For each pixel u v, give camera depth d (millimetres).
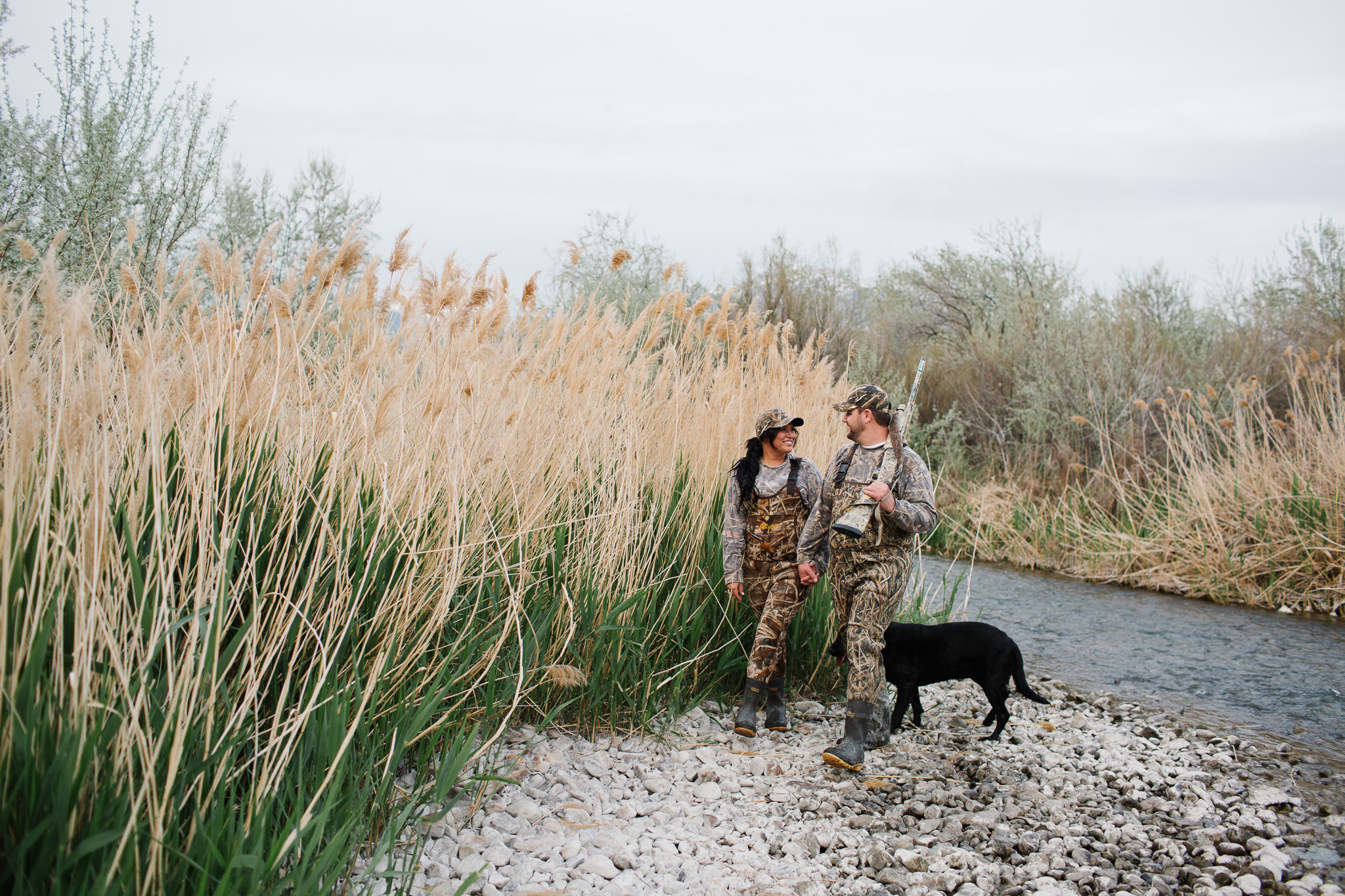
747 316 6148
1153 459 11305
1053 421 12891
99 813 1902
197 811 2082
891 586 4094
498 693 3898
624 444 4871
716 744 4297
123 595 2193
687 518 5129
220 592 2285
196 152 6340
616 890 2770
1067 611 8117
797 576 4551
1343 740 4688
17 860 1724
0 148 5141
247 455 2957
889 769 4086
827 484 4328
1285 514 8969
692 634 4785
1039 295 15383
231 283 2902
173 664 2379
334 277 3240
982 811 3596
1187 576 9258
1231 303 14188
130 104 5945
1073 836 3357
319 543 2764
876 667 4023
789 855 3135
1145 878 3000
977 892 2857
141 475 2484
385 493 3180
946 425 14391
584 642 4191
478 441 3920
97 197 5363
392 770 2846
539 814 3299
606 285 11195
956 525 11969
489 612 3939
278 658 2834
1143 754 4406
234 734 2301
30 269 3896
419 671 3412
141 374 2627
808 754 4223
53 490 2320
